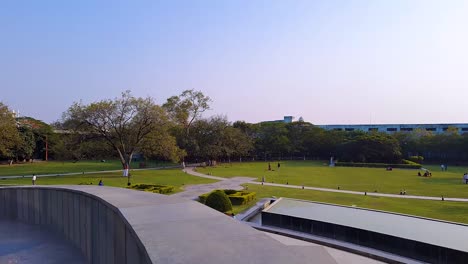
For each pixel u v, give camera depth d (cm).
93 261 771
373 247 1210
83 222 848
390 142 6912
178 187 3103
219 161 7100
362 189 3162
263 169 5412
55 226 1053
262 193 2828
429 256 1068
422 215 1938
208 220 531
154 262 352
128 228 511
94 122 4103
